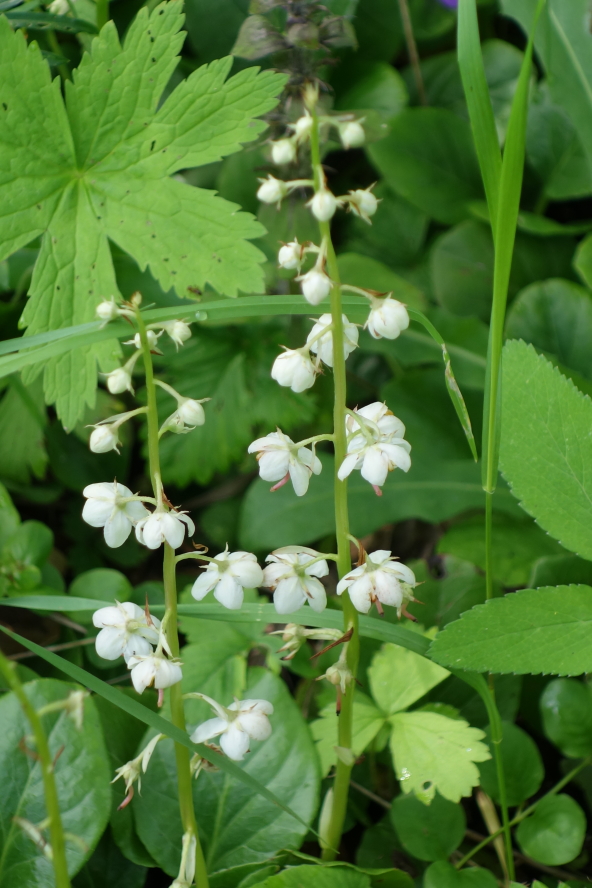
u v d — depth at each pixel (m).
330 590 0.73
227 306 0.54
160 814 0.56
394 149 0.81
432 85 0.88
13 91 0.59
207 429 0.73
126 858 0.57
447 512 0.68
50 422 0.77
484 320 0.77
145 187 0.60
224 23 0.74
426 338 0.76
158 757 0.56
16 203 0.59
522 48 0.93
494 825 0.58
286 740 0.56
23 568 0.61
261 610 0.54
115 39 0.60
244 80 0.59
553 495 0.56
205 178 0.80
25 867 0.53
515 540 0.65
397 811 0.56
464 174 0.83
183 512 0.50
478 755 0.55
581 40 0.71
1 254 0.59
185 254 0.59
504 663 0.54
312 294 0.49
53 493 0.75
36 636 0.64
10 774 0.54
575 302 0.71
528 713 0.62
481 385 0.73
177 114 0.60
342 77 0.83
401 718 0.56
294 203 0.65
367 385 0.84
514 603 0.54
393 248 0.84
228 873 0.54
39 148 0.59
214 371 0.74
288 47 0.58
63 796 0.54
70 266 0.60
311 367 0.50
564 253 0.81
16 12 0.62
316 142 0.49
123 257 0.72
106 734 0.57
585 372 0.70
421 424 0.74
